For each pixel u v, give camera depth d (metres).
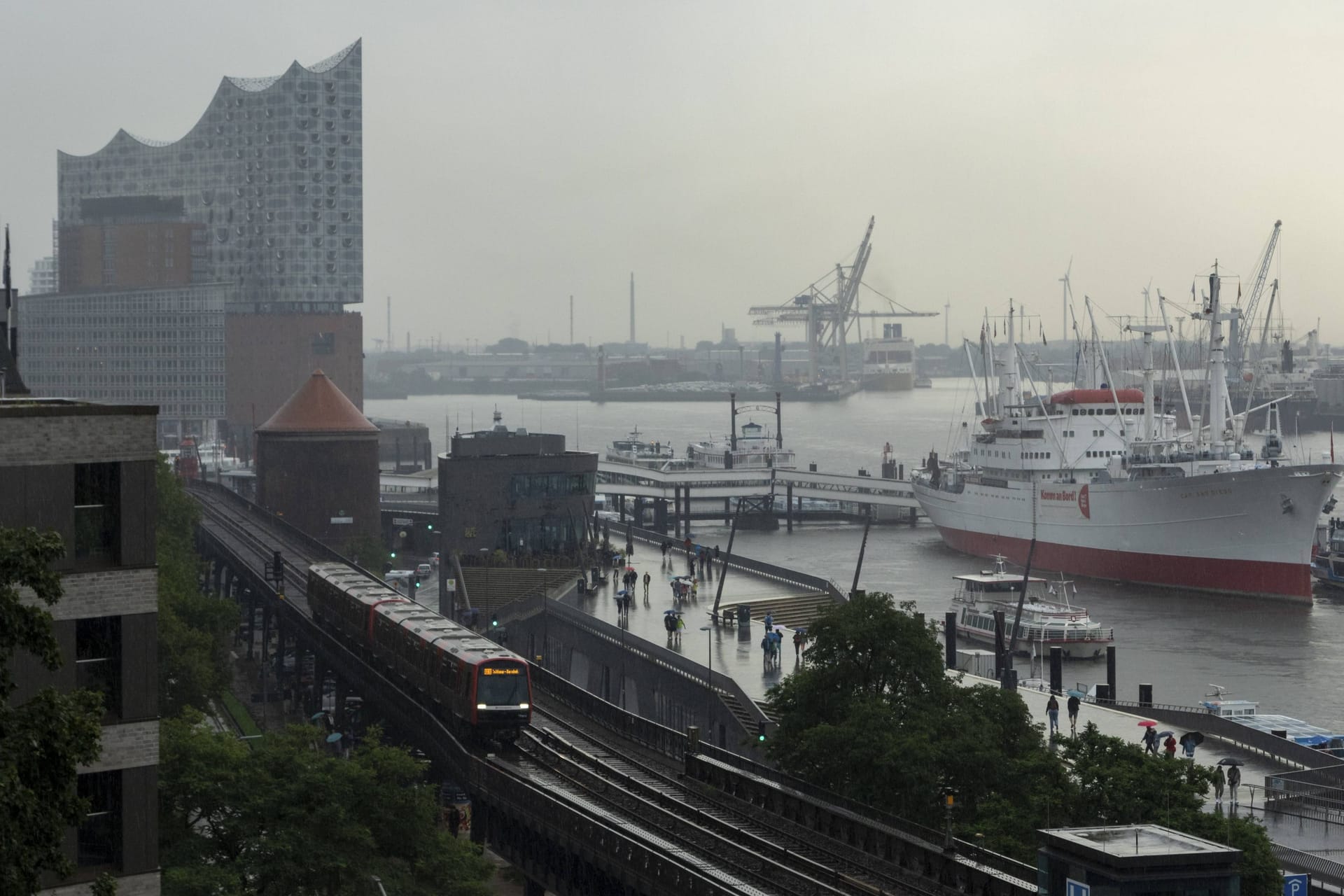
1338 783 127.88
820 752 112.62
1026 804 104.38
